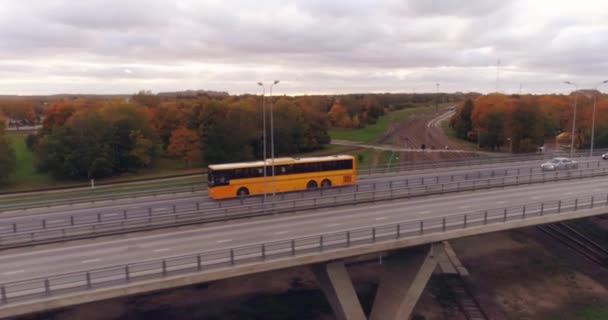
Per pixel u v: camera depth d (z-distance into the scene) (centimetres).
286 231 2775
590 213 3119
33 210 3534
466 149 8625
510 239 4506
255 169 3909
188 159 7231
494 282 3694
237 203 3519
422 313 3234
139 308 3131
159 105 8775
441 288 3575
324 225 2886
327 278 2570
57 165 6556
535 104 7819
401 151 8512
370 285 3550
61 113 7931
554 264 4006
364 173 4984
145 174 6956
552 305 3369
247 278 3603
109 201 3800
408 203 3459
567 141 9175
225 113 7881
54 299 1858
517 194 3731
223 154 7281
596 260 4059
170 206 3503
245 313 3125
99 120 6844
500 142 8231
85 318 2981
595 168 4666
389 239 2522
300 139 8475
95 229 2733
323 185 4181
